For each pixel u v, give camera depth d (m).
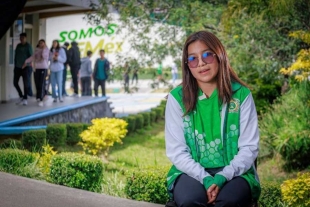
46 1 22.34
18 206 7.02
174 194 5.15
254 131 5.27
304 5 14.55
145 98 33.88
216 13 16.06
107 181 9.42
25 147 13.48
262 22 14.81
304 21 14.86
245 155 5.18
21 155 9.43
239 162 5.14
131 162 15.03
